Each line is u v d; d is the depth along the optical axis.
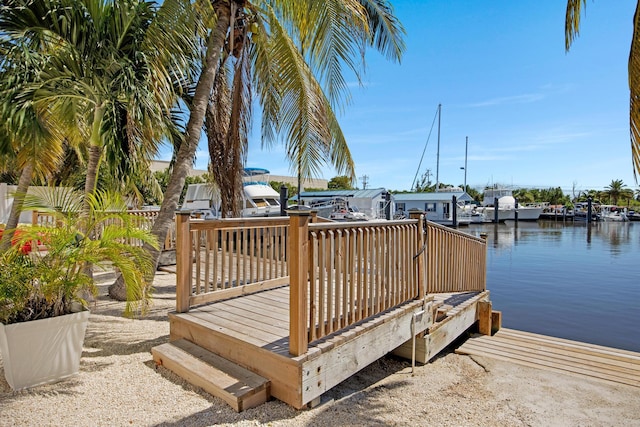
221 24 4.91
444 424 2.46
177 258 3.29
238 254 3.93
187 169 4.87
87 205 3.29
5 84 3.79
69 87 3.97
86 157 6.99
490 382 3.38
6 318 2.39
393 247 3.33
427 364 3.73
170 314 3.25
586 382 3.44
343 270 2.77
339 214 21.31
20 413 2.11
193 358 2.74
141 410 2.19
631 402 3.02
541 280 10.59
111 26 4.09
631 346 5.61
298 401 2.26
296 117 4.79
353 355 2.70
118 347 3.20
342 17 4.32
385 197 25.55
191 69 4.98
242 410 2.23
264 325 2.92
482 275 5.66
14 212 5.39
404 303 3.49
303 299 2.33
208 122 5.93
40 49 4.10
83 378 2.59
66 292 2.60
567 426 2.58
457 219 27.52
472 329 5.15
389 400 2.78
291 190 29.05
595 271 11.88
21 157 5.06
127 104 3.89
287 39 4.89
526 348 4.44
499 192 41.09
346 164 5.74
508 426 2.53
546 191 48.94
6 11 3.80
